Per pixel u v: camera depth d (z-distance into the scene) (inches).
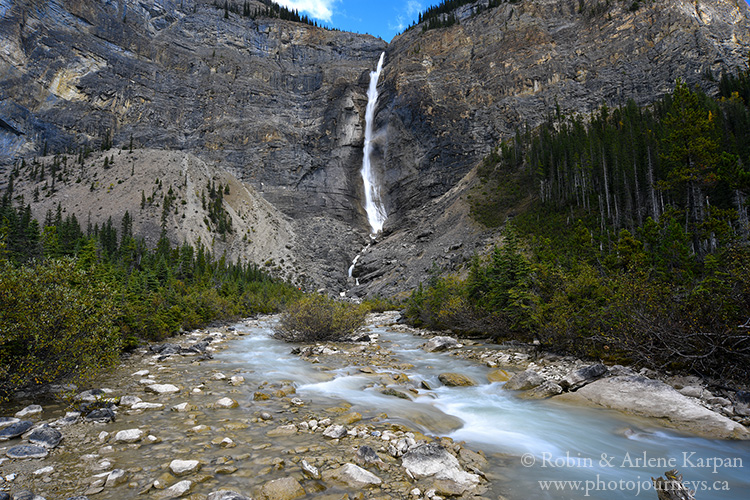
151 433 291.6
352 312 967.6
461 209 3636.8
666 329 474.9
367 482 221.3
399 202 5027.1
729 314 430.6
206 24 6889.8
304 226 4950.8
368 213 5438.0
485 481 239.8
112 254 2723.9
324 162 5713.6
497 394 458.0
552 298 745.6
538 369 569.9
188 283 2199.8
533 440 315.9
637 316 511.5
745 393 373.1
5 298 346.6
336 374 542.6
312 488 213.0
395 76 5743.1
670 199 1961.1
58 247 2004.2
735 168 1013.2
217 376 497.0
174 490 202.5
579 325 621.9
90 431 293.3
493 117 4847.4
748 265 439.8
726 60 3986.2
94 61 5546.3
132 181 4394.7
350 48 7308.1
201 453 256.2
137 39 6038.4
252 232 4463.6
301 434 299.9
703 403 377.7
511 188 3457.2
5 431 272.8
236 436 290.8
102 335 438.3
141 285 1123.3
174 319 971.3
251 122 5999.0
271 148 5713.6
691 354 462.0
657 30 4601.4
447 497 215.3
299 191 5403.5
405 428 323.0
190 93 6156.5
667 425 343.3
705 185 1336.1
